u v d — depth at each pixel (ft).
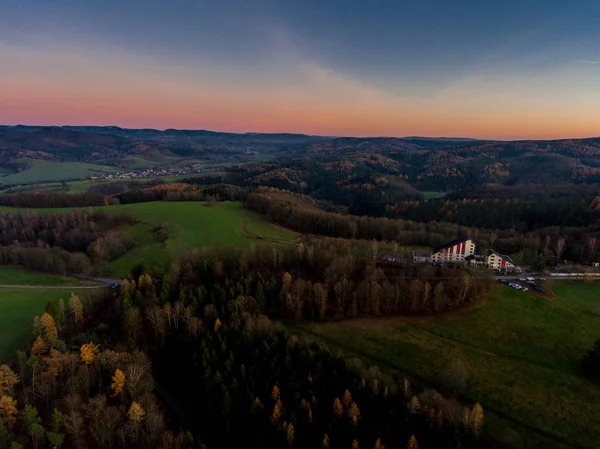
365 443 215.51
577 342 307.17
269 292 367.86
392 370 286.87
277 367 270.05
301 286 360.07
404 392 243.60
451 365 286.66
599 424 233.35
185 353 300.61
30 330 318.86
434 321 343.05
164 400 265.75
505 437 225.15
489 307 357.20
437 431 218.38
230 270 410.31
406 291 361.92
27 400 225.76
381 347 312.71
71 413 207.82
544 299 368.68
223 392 249.75
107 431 209.97
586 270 441.68
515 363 288.10
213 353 280.10
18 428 209.67
